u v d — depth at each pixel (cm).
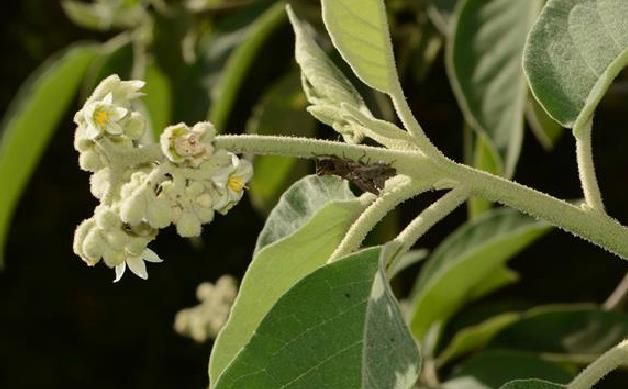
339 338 181
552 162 671
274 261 207
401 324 171
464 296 387
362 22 199
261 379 180
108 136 180
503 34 325
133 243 181
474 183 194
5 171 447
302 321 183
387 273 191
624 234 200
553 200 198
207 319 466
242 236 777
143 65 445
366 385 173
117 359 913
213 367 213
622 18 220
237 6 473
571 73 219
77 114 183
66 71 450
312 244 206
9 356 904
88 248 179
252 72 475
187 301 861
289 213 233
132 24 477
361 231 192
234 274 793
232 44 440
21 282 899
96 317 901
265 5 444
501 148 319
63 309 904
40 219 884
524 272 680
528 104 391
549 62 220
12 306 901
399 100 198
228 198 180
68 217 888
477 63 326
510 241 362
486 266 372
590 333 363
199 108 438
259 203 455
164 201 175
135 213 174
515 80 322
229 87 419
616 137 678
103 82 184
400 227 590
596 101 204
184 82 444
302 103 440
